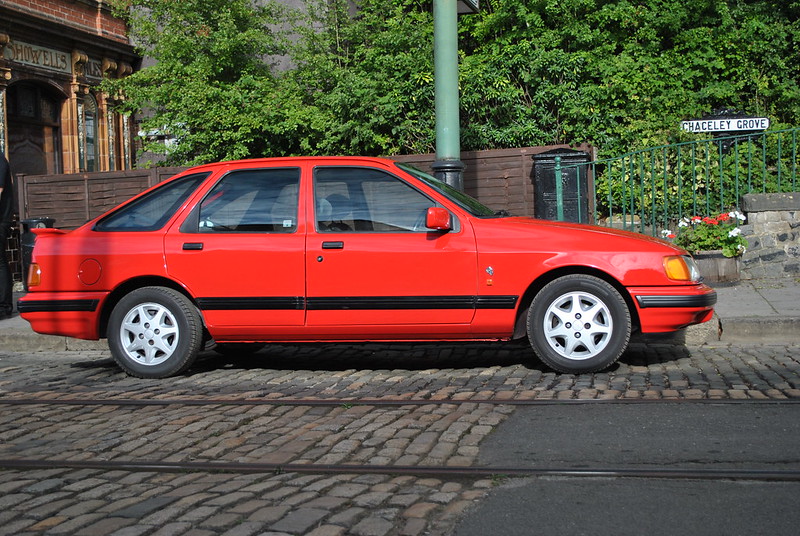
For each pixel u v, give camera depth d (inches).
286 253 265.0
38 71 686.5
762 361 262.7
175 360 271.7
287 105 614.5
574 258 253.3
